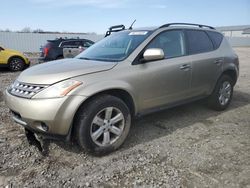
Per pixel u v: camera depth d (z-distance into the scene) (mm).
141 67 3912
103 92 3582
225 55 5434
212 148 3787
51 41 14320
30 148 3752
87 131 3371
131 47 4086
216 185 2902
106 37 5020
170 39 4488
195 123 4812
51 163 3369
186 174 3115
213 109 5555
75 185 2922
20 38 31062
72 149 3725
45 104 3176
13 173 3143
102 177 3068
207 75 5004
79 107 3340
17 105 3375
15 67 13281
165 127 4602
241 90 7750
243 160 3438
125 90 3695
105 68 3613
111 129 3605
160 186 2893
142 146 3852
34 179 3029
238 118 5125
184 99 4699
